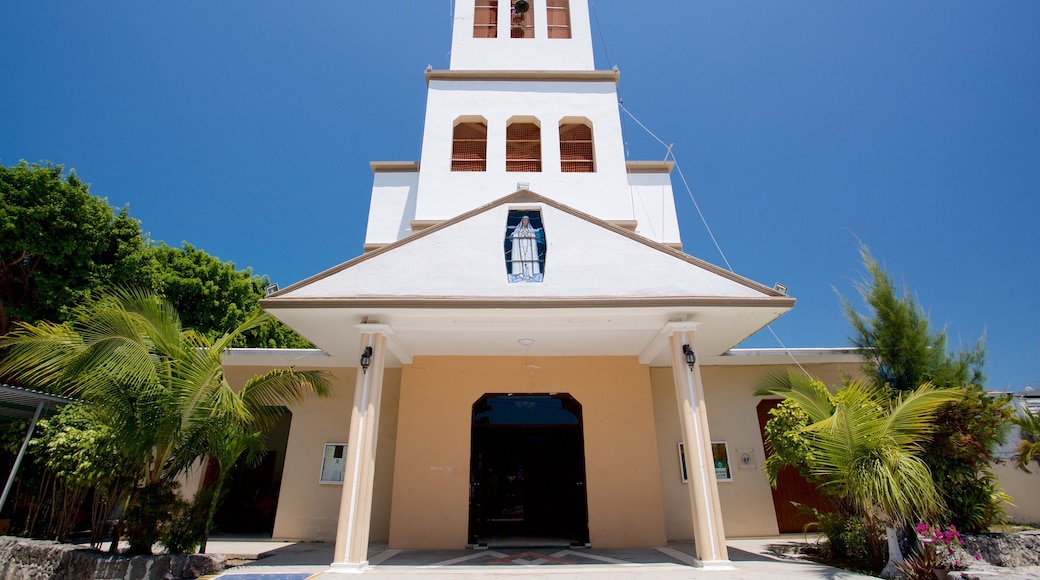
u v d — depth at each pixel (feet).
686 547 32.65
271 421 31.48
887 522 23.12
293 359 39.09
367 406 26.45
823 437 24.43
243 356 38.60
